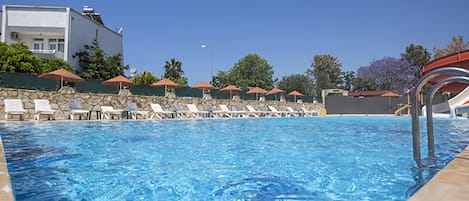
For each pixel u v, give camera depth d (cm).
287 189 294
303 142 667
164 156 476
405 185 302
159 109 1573
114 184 310
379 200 256
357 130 1023
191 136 787
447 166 275
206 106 1878
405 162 411
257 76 5344
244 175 351
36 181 318
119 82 1590
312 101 2772
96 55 3281
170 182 319
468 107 1589
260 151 534
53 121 1107
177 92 1873
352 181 321
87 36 3441
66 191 285
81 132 826
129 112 1470
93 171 367
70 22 3155
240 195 274
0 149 383
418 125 404
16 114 1134
